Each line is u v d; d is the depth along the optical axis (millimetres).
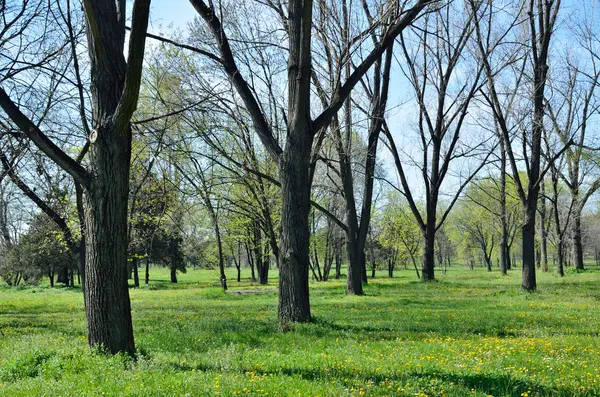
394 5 13352
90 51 8773
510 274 51000
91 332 8539
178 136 19484
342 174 24984
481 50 24469
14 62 12148
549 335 10852
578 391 5828
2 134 10680
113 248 8547
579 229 47219
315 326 12008
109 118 8516
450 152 32000
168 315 17141
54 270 49688
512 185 55000
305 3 11617
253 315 16344
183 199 23406
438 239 78562
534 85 23672
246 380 6445
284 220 13148
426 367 7043
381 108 25094
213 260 59750
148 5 7426
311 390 5859
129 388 5965
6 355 9211
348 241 25141
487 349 8766
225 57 13469
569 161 38844
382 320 13773
